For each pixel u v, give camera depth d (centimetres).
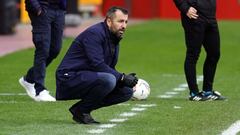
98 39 2338
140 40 6225
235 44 6022
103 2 9606
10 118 2555
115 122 2475
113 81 2334
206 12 2972
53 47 3109
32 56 4900
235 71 4300
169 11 9556
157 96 3197
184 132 2292
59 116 2598
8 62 4559
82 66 2367
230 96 3209
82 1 9438
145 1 9619
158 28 7512
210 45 3012
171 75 4103
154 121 2500
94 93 2361
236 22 8762
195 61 3025
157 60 4869
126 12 2352
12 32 6644
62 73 2373
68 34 6531
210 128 2366
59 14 3077
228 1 9400
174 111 2723
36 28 3028
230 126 2402
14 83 3622
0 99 3070
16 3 7319
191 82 3028
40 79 3031
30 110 2739
